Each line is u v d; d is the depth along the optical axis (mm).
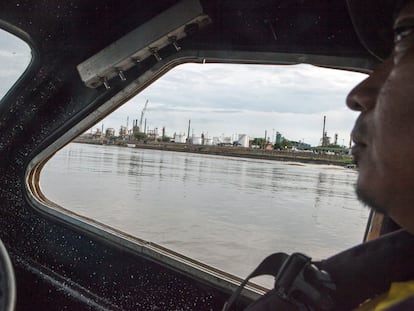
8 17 2512
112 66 2447
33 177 2879
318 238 4152
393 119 599
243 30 2211
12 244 2844
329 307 959
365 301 962
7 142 2771
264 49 2186
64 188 4254
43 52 2578
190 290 2447
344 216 3291
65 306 2691
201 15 2225
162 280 2520
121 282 2613
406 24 679
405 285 813
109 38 2455
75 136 2754
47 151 2773
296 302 992
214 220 5422
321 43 2074
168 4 2316
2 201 2840
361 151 686
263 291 2301
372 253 1009
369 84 708
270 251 3826
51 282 2742
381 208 656
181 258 2535
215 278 2385
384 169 621
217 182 7621
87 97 2629
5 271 1219
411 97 584
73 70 2586
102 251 2672
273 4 2135
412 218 627
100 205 4672
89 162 8820
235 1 2184
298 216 5211
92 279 2686
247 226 5168
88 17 2459
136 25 2389
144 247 2562
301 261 1005
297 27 2111
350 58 2033
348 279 993
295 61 2148
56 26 2521
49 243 2799
